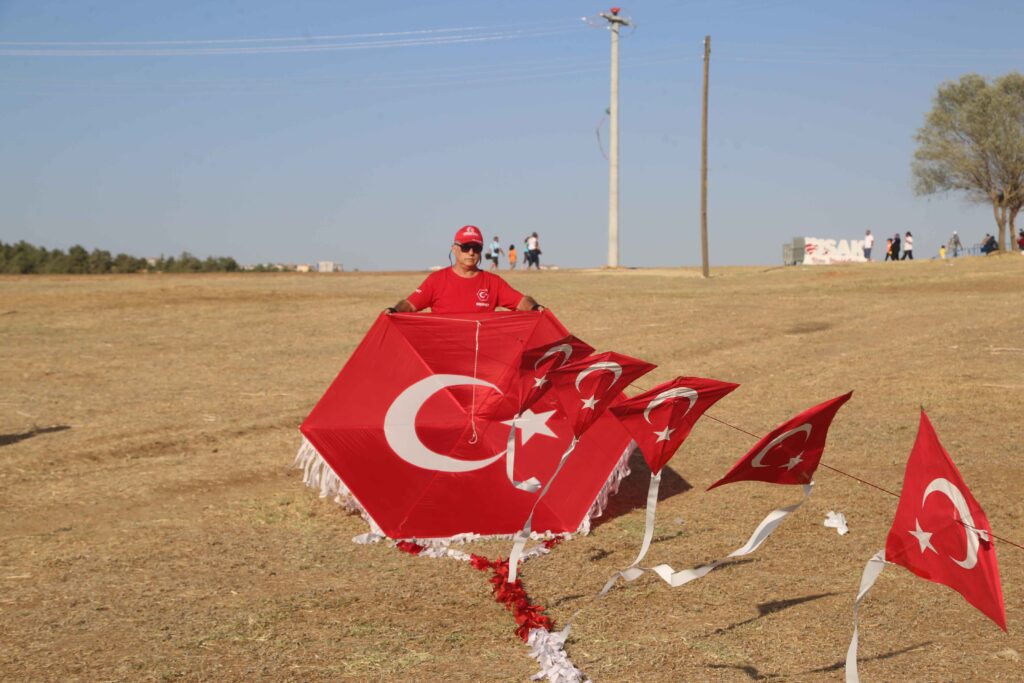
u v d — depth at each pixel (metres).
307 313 24.06
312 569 6.71
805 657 5.24
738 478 4.70
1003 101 60.66
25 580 6.41
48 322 21.98
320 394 13.79
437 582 6.46
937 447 4.22
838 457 9.66
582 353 5.97
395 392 7.67
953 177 62.38
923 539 4.26
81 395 13.59
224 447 10.52
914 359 15.53
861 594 4.28
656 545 7.22
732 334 19.70
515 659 5.24
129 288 30.19
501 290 8.24
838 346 17.62
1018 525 7.41
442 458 7.54
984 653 5.28
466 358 7.74
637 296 28.77
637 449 10.14
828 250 61.28
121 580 6.43
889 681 4.94
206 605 5.99
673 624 5.71
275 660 5.18
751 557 6.89
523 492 7.54
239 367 16.25
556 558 6.96
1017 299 24.55
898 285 31.66
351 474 7.52
